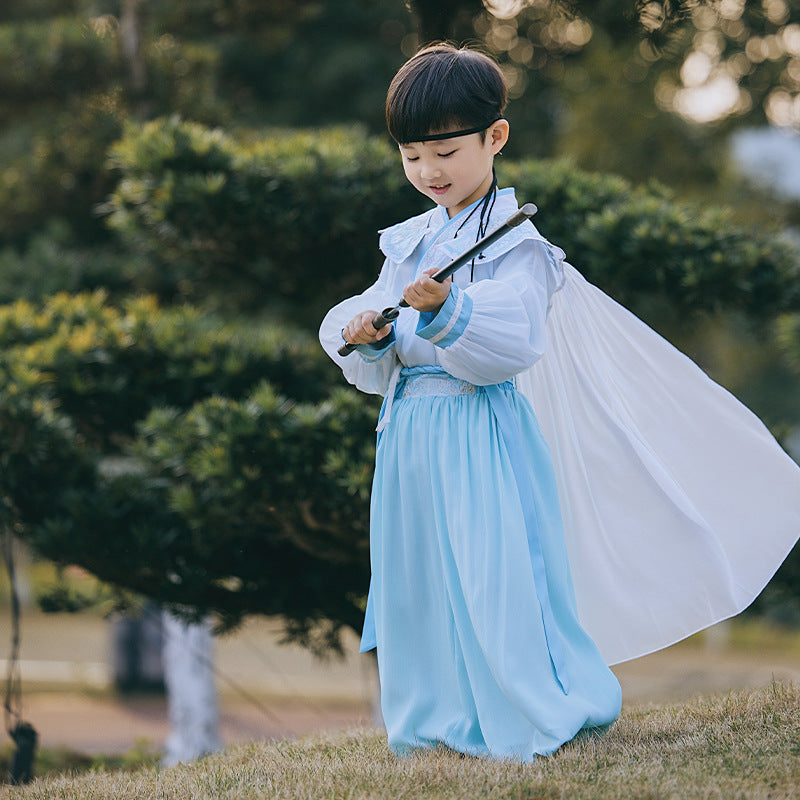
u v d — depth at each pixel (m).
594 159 21.56
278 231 11.34
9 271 16.95
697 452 6.65
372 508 6.20
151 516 10.91
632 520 6.33
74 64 18.12
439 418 5.92
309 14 18.05
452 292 5.46
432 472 5.88
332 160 11.15
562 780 5.05
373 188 11.11
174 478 10.73
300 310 15.52
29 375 10.80
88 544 10.81
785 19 17.73
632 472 6.31
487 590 5.55
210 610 11.66
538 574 5.64
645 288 11.32
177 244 12.04
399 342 6.01
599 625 6.37
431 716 5.92
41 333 12.11
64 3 22.19
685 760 5.52
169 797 5.74
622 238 10.83
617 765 5.36
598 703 5.64
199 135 11.59
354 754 6.25
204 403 10.59
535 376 6.47
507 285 5.65
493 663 5.48
